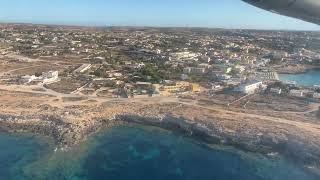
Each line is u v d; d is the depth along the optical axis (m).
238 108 172.62
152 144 136.62
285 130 142.62
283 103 183.25
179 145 136.00
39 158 121.00
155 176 113.00
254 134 138.38
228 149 131.75
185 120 153.12
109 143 136.12
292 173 113.94
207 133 142.00
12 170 112.38
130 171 115.62
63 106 167.38
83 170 114.88
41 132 141.25
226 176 113.00
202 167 119.06
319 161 119.75
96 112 161.75
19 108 161.88
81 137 138.75
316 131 142.38
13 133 140.12
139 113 161.75
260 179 110.50
